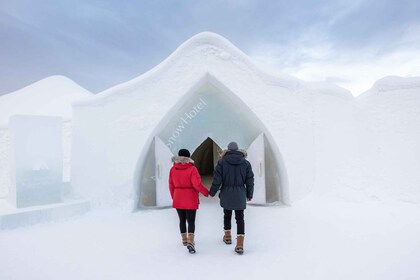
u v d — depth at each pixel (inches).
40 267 150.6
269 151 313.4
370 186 277.4
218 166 165.9
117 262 155.5
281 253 163.8
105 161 283.9
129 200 277.1
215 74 283.6
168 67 286.7
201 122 307.7
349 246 172.2
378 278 131.6
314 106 303.1
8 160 369.7
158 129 291.1
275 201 306.0
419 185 264.2
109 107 287.7
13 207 250.8
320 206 267.4
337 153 295.9
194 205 167.3
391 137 285.6
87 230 214.7
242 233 163.9
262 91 287.3
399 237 185.6
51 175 263.0
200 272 141.6
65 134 414.6
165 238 195.0
